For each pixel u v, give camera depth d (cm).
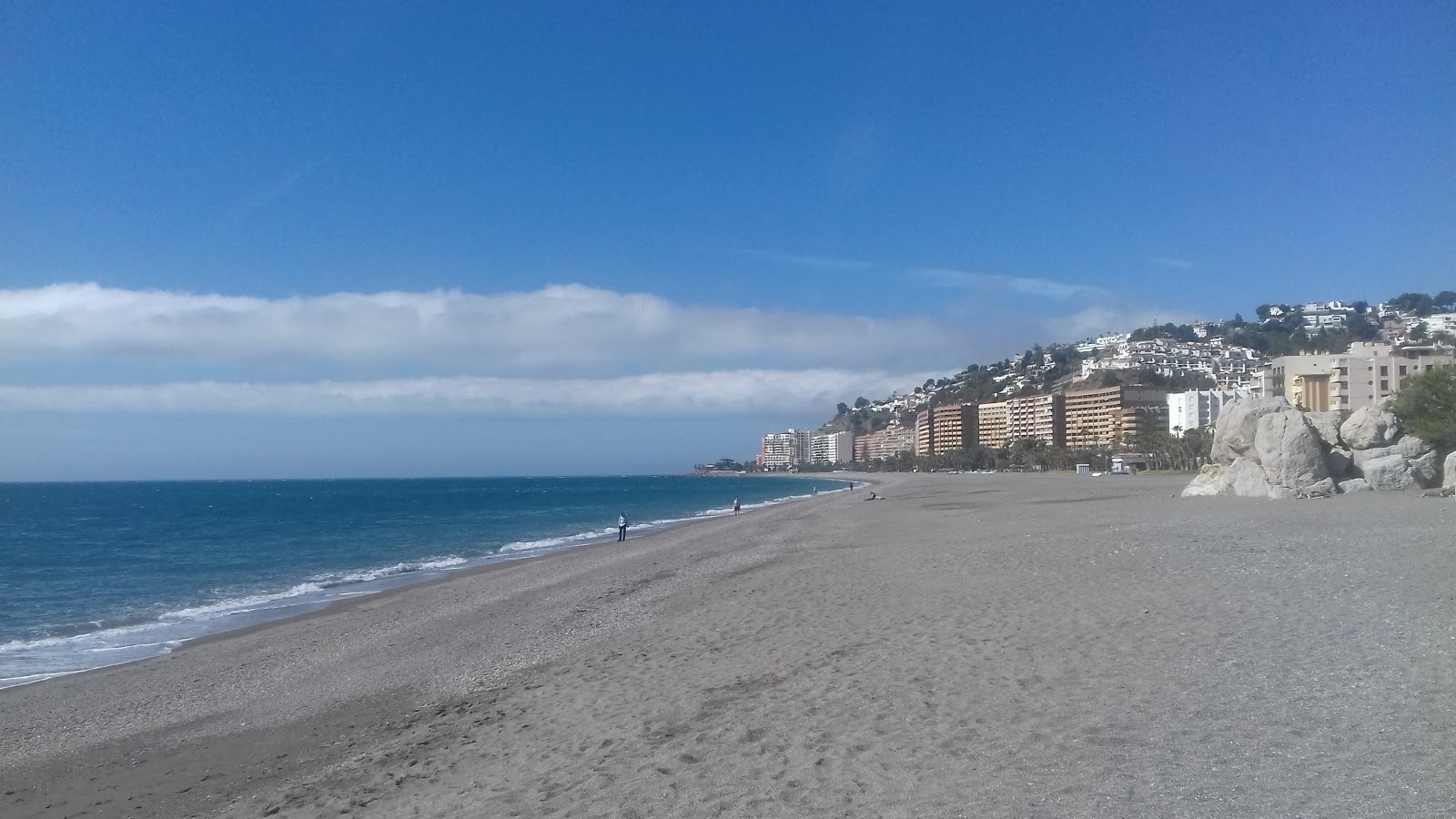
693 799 679
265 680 1533
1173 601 1275
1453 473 3084
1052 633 1113
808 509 6738
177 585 3228
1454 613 1052
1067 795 589
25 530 6825
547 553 4062
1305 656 895
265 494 16650
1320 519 2412
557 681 1246
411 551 4503
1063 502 4950
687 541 4091
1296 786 568
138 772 1062
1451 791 539
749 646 1277
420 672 1475
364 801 827
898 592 1639
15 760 1141
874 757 719
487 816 714
